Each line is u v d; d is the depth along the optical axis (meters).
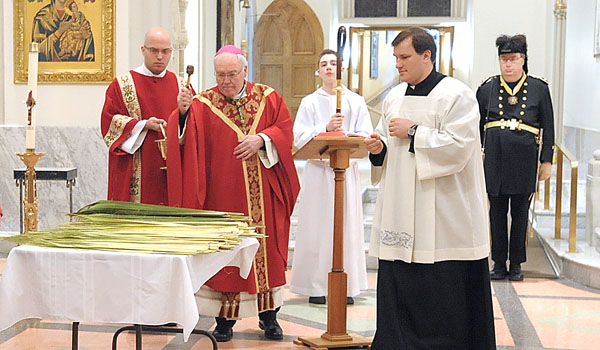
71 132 8.77
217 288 5.26
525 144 7.54
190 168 5.28
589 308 6.60
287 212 5.52
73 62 8.79
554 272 8.02
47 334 5.60
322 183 6.50
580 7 10.14
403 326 4.62
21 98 8.97
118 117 5.79
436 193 4.53
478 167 4.64
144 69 5.96
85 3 8.73
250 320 6.07
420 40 4.53
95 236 3.74
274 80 15.27
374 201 10.24
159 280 3.51
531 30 12.72
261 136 5.31
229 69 5.26
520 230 7.68
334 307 5.23
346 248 6.50
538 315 6.36
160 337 5.57
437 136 4.43
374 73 15.95
